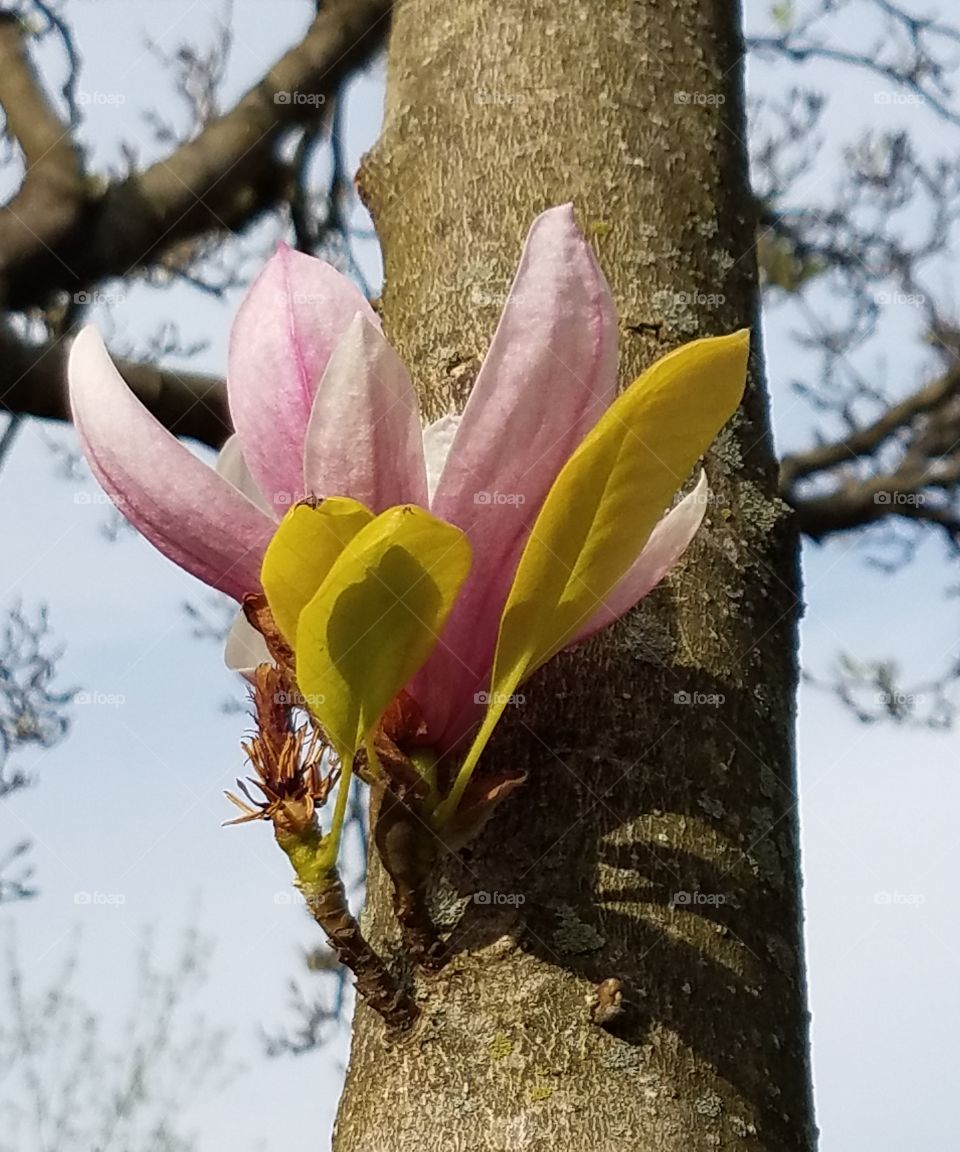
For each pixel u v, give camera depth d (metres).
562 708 0.37
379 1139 0.34
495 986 0.35
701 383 0.32
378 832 0.33
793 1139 0.36
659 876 0.36
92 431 0.34
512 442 0.33
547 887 0.35
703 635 0.38
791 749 0.40
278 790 0.33
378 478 0.32
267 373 0.34
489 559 0.33
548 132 0.42
